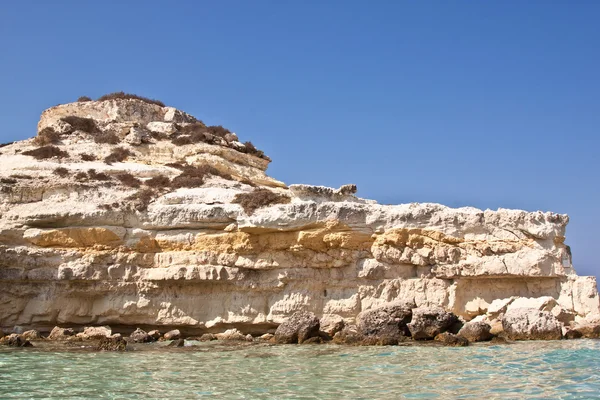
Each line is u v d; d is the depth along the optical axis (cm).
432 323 2683
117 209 3164
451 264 3045
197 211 3139
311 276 3064
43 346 2538
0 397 1562
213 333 3059
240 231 3089
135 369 1975
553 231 3114
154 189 3441
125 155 3969
